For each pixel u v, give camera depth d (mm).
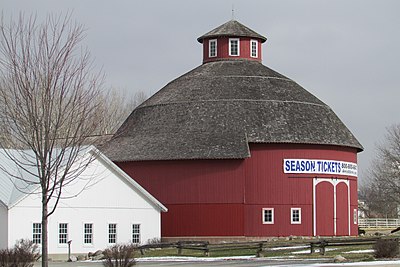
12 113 44906
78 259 69188
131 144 90562
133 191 76312
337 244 64500
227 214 85812
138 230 76500
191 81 95062
